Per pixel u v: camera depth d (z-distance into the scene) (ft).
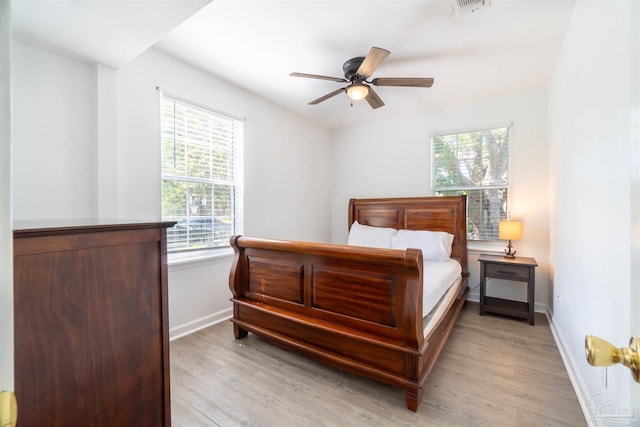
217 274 9.56
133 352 3.44
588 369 5.18
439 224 11.86
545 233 10.21
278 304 7.34
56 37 5.55
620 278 3.76
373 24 6.61
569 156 6.72
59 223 3.34
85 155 6.53
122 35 5.52
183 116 8.64
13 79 5.64
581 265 5.68
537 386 5.99
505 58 8.15
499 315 10.09
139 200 7.54
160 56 7.93
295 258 7.02
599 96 4.59
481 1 5.82
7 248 1.43
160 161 7.98
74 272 2.94
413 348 5.25
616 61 3.90
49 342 2.77
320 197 14.74
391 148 13.64
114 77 6.90
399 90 10.48
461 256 11.32
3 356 1.40
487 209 11.46
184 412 5.31
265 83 9.89
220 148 9.75
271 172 11.76
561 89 7.60
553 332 8.48
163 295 3.75
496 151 11.21
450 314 8.50
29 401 2.64
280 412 5.30
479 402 5.50
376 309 5.80
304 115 13.28
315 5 5.97
